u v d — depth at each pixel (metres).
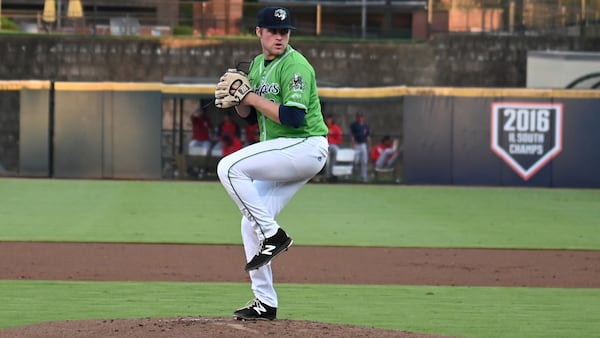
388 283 33.75
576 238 47.53
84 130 78.81
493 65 100.44
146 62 98.69
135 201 61.84
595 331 25.97
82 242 43.31
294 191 21.80
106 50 98.44
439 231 49.59
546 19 103.06
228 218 53.69
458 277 35.38
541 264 38.91
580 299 30.98
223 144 79.62
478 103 78.44
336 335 20.55
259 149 20.95
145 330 20.77
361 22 111.75
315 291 31.81
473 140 78.50
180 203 61.12
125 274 34.84
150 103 78.88
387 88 78.75
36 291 31.05
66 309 28.00
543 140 78.38
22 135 78.75
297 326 21.31
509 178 78.50
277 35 20.89
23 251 40.22
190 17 105.50
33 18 104.81
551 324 26.84
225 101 20.84
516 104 78.31
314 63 99.94
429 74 100.56
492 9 103.38
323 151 21.38
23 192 66.38
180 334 20.30
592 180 78.19
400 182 80.44
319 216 55.72
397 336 21.03
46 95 78.56
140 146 79.12
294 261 38.78
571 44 99.94
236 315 22.16
